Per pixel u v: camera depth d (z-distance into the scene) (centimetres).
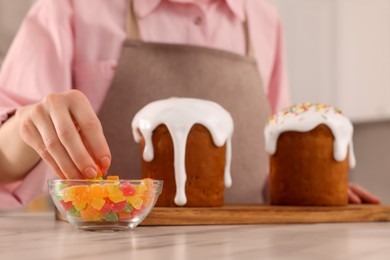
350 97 212
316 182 94
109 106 102
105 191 66
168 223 76
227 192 106
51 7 104
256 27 116
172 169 84
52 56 103
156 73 103
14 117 86
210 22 110
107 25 104
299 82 217
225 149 88
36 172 91
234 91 107
